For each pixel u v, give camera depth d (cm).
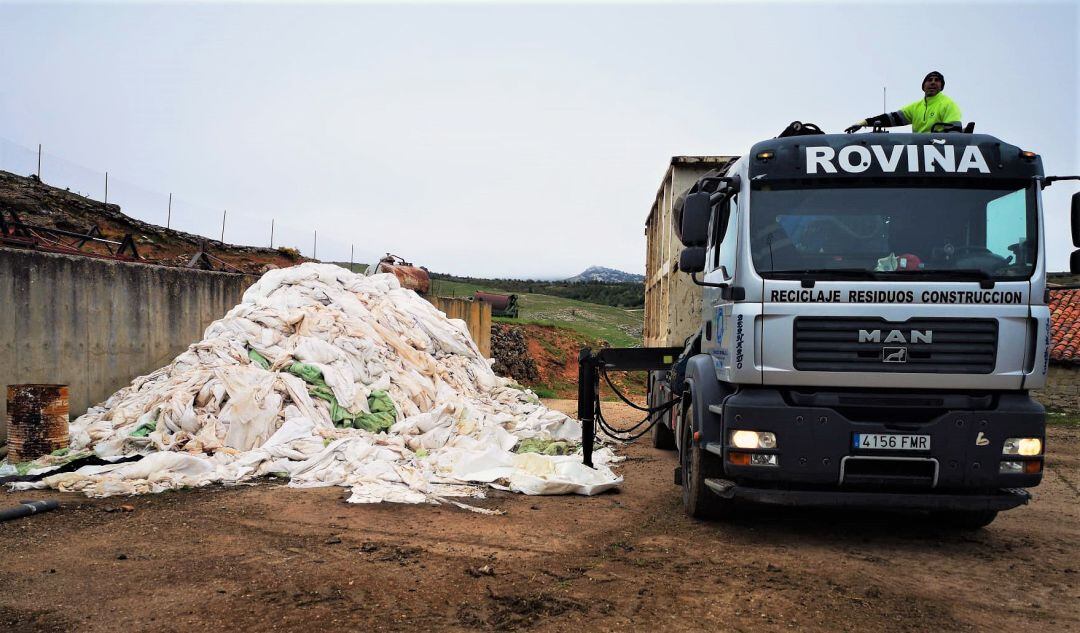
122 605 433
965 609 457
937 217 608
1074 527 704
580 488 804
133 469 769
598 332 4475
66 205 2528
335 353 1080
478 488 801
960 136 628
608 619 424
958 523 684
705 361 693
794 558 568
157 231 2802
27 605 432
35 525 610
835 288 586
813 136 638
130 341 1108
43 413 829
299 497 736
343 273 1364
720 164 980
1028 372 577
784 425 582
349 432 948
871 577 520
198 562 518
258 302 1195
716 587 486
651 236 1402
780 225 614
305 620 412
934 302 579
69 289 1012
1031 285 581
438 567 518
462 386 1240
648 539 618
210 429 893
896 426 575
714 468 675
